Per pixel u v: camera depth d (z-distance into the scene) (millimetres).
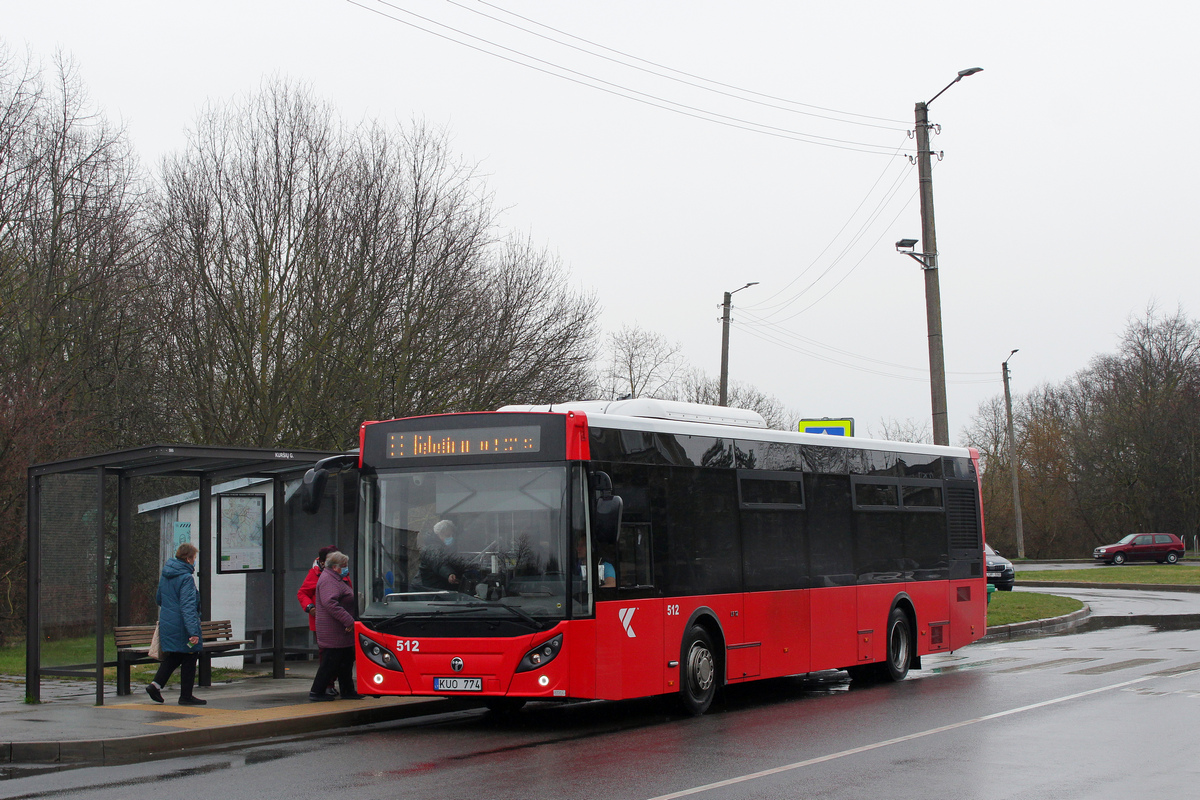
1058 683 15492
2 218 23422
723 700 14570
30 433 21625
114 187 25516
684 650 12891
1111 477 71312
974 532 19344
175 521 17188
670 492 12953
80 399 24750
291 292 27438
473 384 29219
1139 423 69938
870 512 16641
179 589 12945
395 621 11875
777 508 14711
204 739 11117
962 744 10633
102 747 10406
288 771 9531
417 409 27938
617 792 8484
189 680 12969
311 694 13414
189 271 26984
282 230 27641
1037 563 64125
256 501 16562
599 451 12055
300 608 17703
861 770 9352
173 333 26844
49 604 13711
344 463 12641
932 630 17828
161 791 8727
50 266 24078
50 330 24219
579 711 13867
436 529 12039
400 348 28047
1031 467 78000
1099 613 30266
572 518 11648
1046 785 8656
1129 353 71562
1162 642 21797
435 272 28625
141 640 14523
